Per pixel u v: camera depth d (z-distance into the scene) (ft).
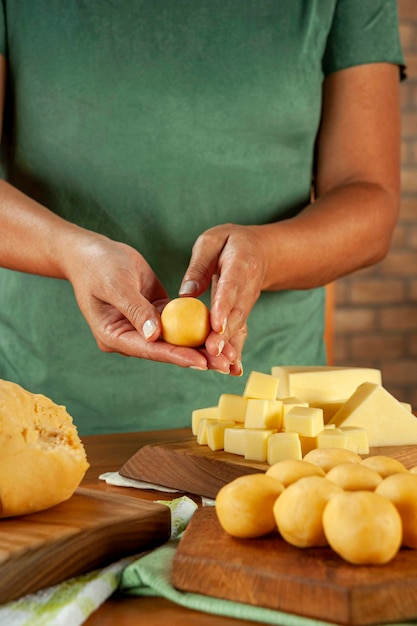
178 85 4.13
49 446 2.27
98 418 4.29
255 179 4.33
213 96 4.16
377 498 1.86
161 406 4.30
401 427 3.20
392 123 4.35
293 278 3.77
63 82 4.09
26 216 3.55
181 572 1.92
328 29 4.30
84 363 4.26
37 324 4.25
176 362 2.83
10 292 4.32
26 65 4.10
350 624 1.74
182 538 2.05
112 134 4.13
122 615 1.88
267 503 2.01
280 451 2.78
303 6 4.24
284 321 4.43
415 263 10.12
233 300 2.93
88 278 3.11
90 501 2.37
